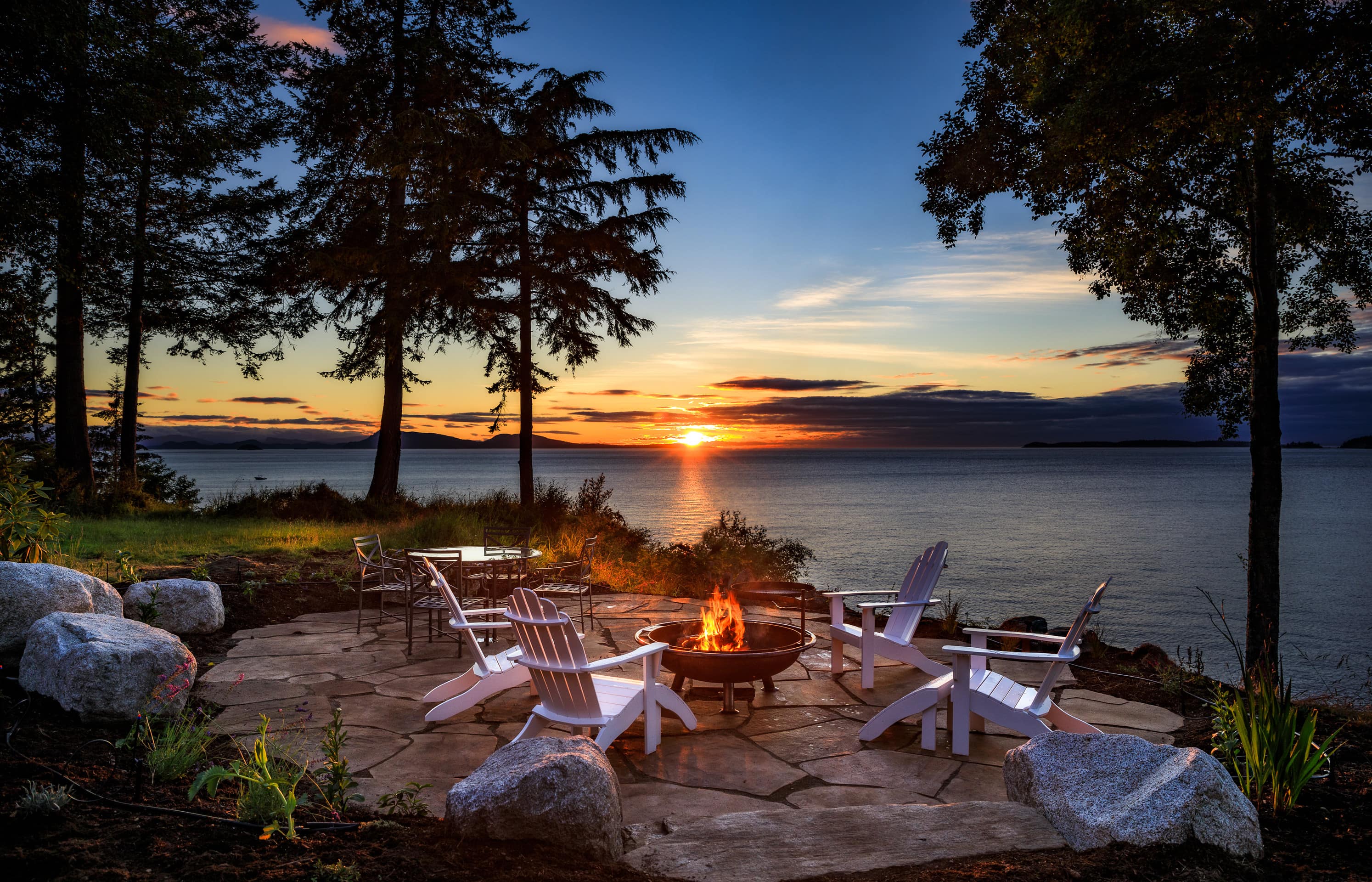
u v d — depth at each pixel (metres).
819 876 2.98
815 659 7.21
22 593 5.36
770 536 48.38
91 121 16.75
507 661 5.81
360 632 7.91
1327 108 6.07
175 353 23.81
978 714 5.04
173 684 4.50
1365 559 43.41
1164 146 6.51
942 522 64.44
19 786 3.22
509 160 18.73
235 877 2.62
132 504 19.05
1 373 26.38
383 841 3.00
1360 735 4.91
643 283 20.00
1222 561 42.31
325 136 20.98
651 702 4.83
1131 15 5.87
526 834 3.00
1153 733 5.10
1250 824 3.15
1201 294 7.84
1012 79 7.39
